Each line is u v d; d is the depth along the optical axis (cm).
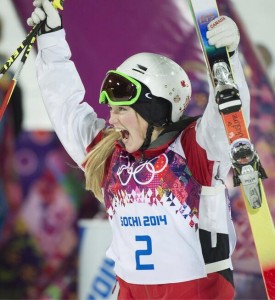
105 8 1250
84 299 1189
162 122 743
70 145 823
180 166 721
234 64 713
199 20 714
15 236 1355
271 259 706
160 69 740
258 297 1295
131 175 740
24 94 1374
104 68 1254
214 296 733
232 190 1322
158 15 1279
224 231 744
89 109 835
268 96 1391
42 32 826
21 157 1366
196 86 1310
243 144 684
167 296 731
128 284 758
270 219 706
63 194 1375
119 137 776
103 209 1357
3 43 1361
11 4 1345
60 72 823
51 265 1357
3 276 1340
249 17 1431
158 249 729
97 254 1191
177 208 718
